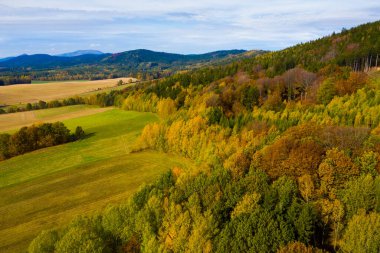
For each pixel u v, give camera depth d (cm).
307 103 9156
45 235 4575
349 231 3528
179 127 8875
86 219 4972
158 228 4475
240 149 5978
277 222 3728
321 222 3884
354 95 8350
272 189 4253
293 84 10762
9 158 10512
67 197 6994
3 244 5512
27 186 7781
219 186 4681
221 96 10956
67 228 4881
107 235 4619
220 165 5256
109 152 9775
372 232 3362
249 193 4319
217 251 3809
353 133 5234
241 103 10625
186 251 3975
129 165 8469
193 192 4769
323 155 4741
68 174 8231
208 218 4094
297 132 5903
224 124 8719
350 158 4550
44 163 9494
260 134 7225
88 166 8656
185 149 8538
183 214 4241
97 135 11731
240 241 3734
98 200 6731
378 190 3819
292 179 4459
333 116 7319
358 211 3703
